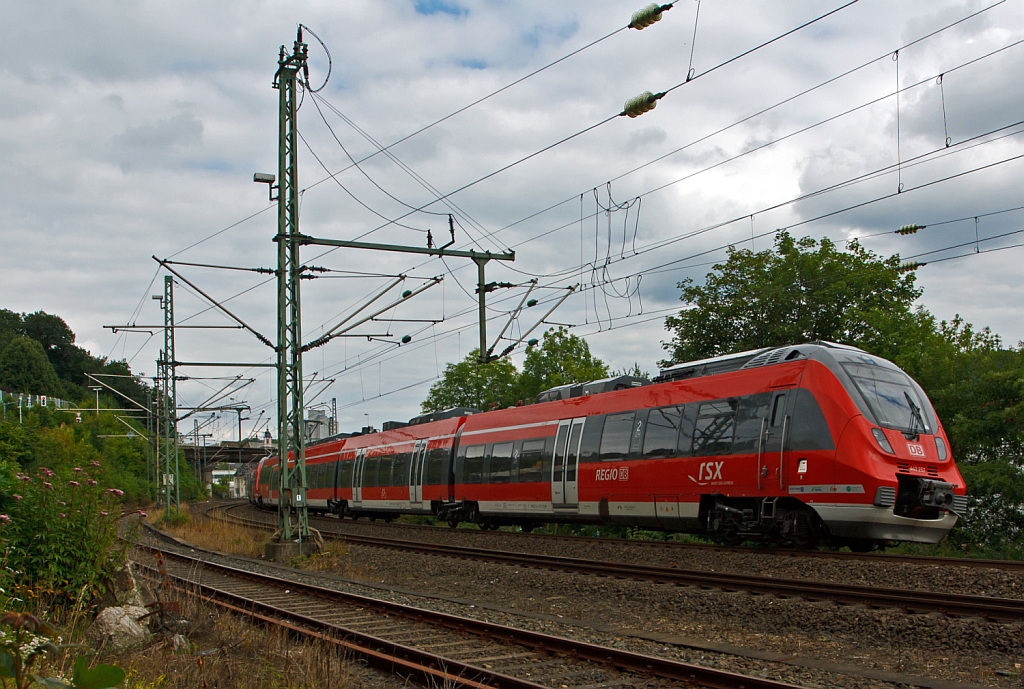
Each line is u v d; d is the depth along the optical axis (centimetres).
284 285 2152
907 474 1477
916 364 2327
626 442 1981
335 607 1263
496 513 2509
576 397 2242
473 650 930
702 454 1758
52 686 362
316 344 2169
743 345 2784
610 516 2027
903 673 817
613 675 809
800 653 923
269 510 5325
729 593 1198
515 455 2414
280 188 2123
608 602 1300
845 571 1360
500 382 4262
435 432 2977
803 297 2741
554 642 909
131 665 823
